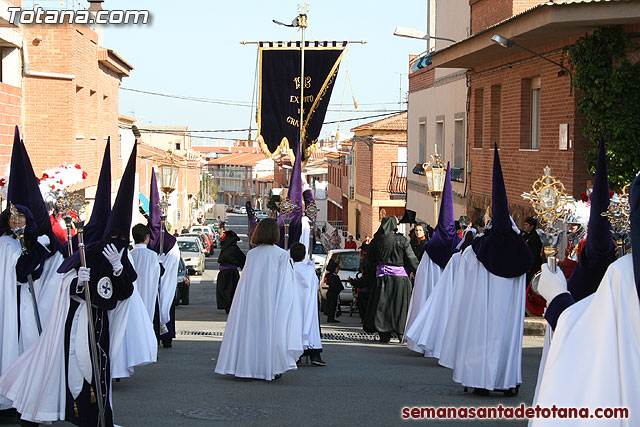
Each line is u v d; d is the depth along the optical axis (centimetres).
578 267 588
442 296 1252
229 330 1059
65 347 720
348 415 843
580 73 1698
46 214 829
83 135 2803
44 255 819
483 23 2494
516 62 2191
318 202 7512
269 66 2892
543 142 1991
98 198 733
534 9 1678
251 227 1348
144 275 1252
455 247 1398
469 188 2655
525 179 2127
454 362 991
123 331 744
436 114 3173
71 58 2575
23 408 725
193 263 4003
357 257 2514
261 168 16300
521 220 2148
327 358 1301
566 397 418
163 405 882
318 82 2902
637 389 405
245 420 812
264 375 1043
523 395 975
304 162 2945
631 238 412
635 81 1662
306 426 791
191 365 1193
